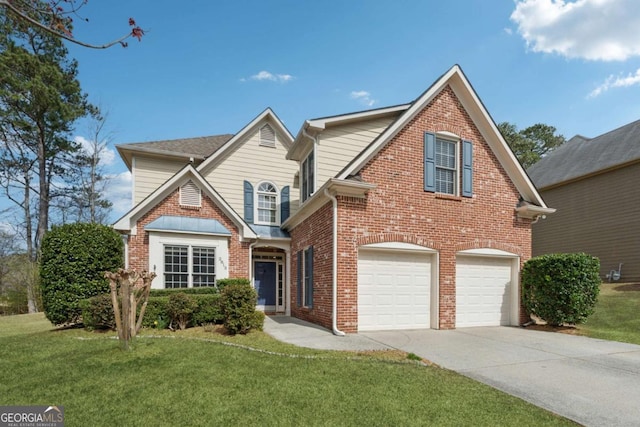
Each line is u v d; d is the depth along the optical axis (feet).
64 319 34.55
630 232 59.31
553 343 30.01
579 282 36.09
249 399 16.35
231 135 69.21
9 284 83.87
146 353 23.17
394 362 22.88
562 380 20.26
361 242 34.14
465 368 22.39
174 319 32.81
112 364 21.16
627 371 22.09
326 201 35.76
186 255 43.52
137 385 17.98
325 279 35.40
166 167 55.01
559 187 72.90
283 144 57.36
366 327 34.32
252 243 47.78
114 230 38.45
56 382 18.44
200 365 21.09
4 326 44.34
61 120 83.41
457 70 39.17
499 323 40.06
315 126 41.14
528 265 39.93
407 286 36.37
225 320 31.60
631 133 67.10
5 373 19.93
